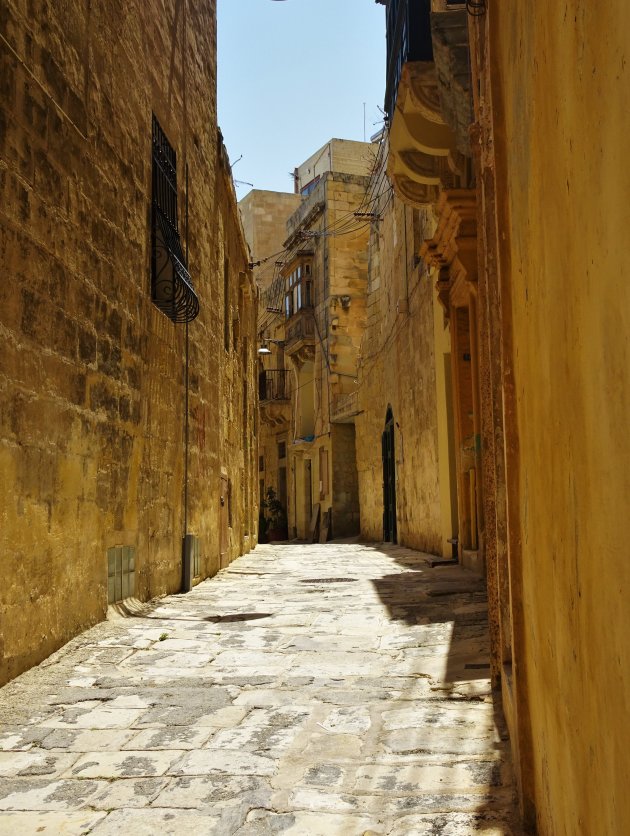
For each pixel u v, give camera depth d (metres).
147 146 8.49
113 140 7.29
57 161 5.87
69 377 6.07
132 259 7.80
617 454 1.32
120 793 3.32
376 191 23.41
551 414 2.07
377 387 22.70
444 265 11.88
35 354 5.41
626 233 1.22
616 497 1.34
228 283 15.16
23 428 5.20
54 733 4.10
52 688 4.90
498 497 4.31
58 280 5.85
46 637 5.59
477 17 4.48
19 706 4.55
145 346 8.22
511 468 3.10
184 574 9.75
